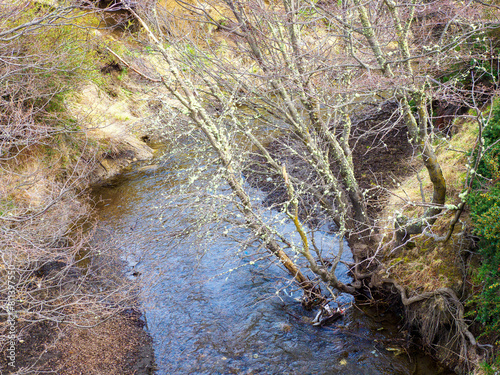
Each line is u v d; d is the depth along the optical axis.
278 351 5.17
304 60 4.83
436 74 5.37
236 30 5.03
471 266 4.61
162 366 5.05
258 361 5.03
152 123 5.24
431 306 4.75
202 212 4.98
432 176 4.48
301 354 5.10
